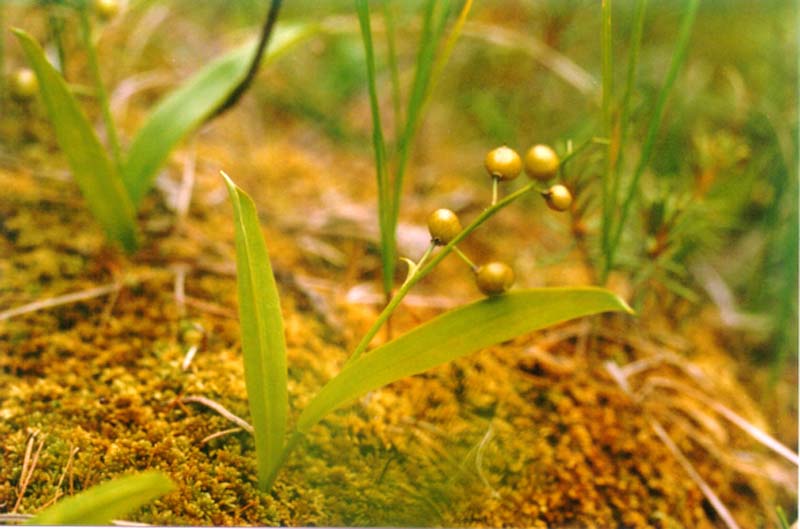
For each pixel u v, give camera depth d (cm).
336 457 31
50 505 29
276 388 28
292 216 39
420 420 33
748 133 42
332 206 40
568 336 36
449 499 31
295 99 46
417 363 28
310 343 34
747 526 33
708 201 36
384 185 31
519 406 34
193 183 39
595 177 33
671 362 37
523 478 32
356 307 36
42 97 31
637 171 32
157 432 31
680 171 38
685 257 37
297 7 46
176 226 37
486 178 44
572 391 34
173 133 35
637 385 35
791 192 38
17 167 37
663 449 34
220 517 29
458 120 48
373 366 28
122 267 35
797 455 35
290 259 38
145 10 43
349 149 46
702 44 48
